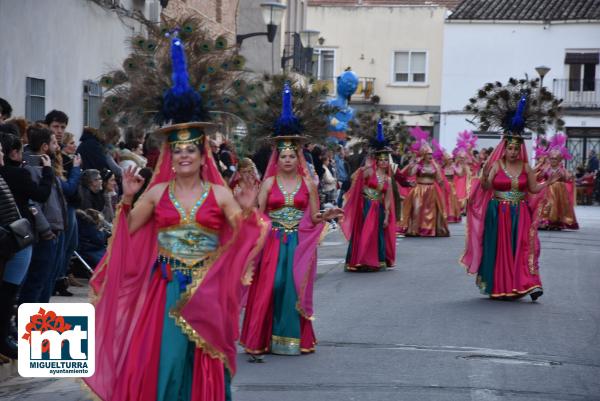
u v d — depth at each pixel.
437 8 47.91
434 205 22.31
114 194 13.17
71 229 10.50
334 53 48.91
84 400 7.53
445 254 18.31
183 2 23.61
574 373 8.47
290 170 9.41
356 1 51.69
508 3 45.41
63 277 11.56
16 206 8.21
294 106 9.82
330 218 9.39
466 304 12.20
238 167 8.56
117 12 19.55
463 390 7.76
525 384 8.01
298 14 37.88
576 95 43.34
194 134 6.26
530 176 12.54
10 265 8.32
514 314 11.47
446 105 45.06
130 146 13.16
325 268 16.17
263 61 32.81
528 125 12.74
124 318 6.38
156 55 6.83
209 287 6.23
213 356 6.23
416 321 10.91
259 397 7.48
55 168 10.09
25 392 7.83
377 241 15.59
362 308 11.81
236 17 28.66
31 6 15.91
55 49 16.98
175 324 6.16
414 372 8.40
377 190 15.56
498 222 12.53
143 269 6.45
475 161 29.98
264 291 9.02
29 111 15.98
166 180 6.43
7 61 15.03
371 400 7.42
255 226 6.49
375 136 15.83
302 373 8.36
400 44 48.34
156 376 6.13
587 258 18.09
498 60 44.34
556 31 43.53
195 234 6.27
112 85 6.79
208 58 6.81
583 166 41.28
